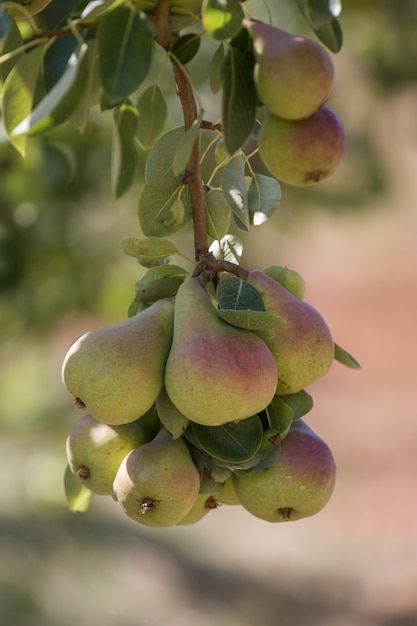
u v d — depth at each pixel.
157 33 2.08
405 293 25.52
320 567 11.72
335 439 17.11
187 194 2.35
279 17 6.93
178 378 2.06
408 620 10.21
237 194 2.29
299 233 8.51
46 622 8.17
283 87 1.96
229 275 2.19
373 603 10.66
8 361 7.75
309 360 2.21
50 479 8.21
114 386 2.11
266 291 2.21
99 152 6.21
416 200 26.00
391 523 13.41
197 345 2.06
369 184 9.00
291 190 8.32
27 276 6.45
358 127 9.04
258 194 2.40
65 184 6.09
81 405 2.19
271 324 2.06
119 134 1.95
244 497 2.29
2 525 9.76
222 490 2.36
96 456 2.28
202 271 2.22
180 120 5.95
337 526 13.27
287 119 2.06
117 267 6.90
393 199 10.16
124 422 2.16
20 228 6.21
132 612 9.09
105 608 8.94
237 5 1.96
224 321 2.12
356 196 8.97
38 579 8.95
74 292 6.73
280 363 2.19
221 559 11.60
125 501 2.20
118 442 2.28
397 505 13.99
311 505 2.27
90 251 6.71
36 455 8.33
